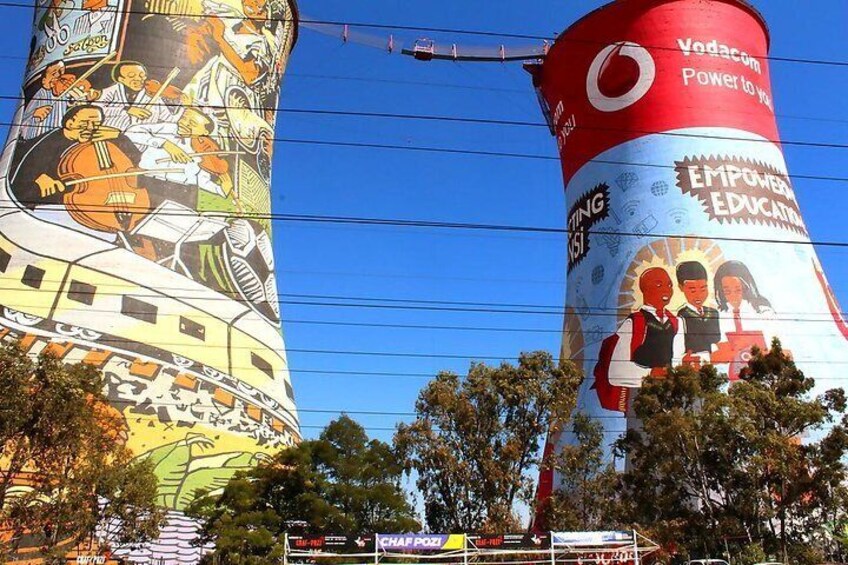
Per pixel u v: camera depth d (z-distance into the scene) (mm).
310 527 28859
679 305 46062
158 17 48469
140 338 38906
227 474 36406
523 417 33031
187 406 38000
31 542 25828
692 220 47844
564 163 57156
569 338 52094
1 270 39719
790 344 44688
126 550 30266
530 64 60594
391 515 30938
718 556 28281
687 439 28844
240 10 52469
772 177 50125
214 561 27469
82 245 40750
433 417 33375
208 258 44094
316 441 31297
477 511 32188
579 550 27047
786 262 47656
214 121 48156
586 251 52312
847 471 30031
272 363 44562
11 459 22297
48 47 48688
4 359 21234
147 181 43750
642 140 51125
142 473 25750
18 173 43781
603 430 39781
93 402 24906
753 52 53312
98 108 45000
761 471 27875
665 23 52500
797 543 28109
